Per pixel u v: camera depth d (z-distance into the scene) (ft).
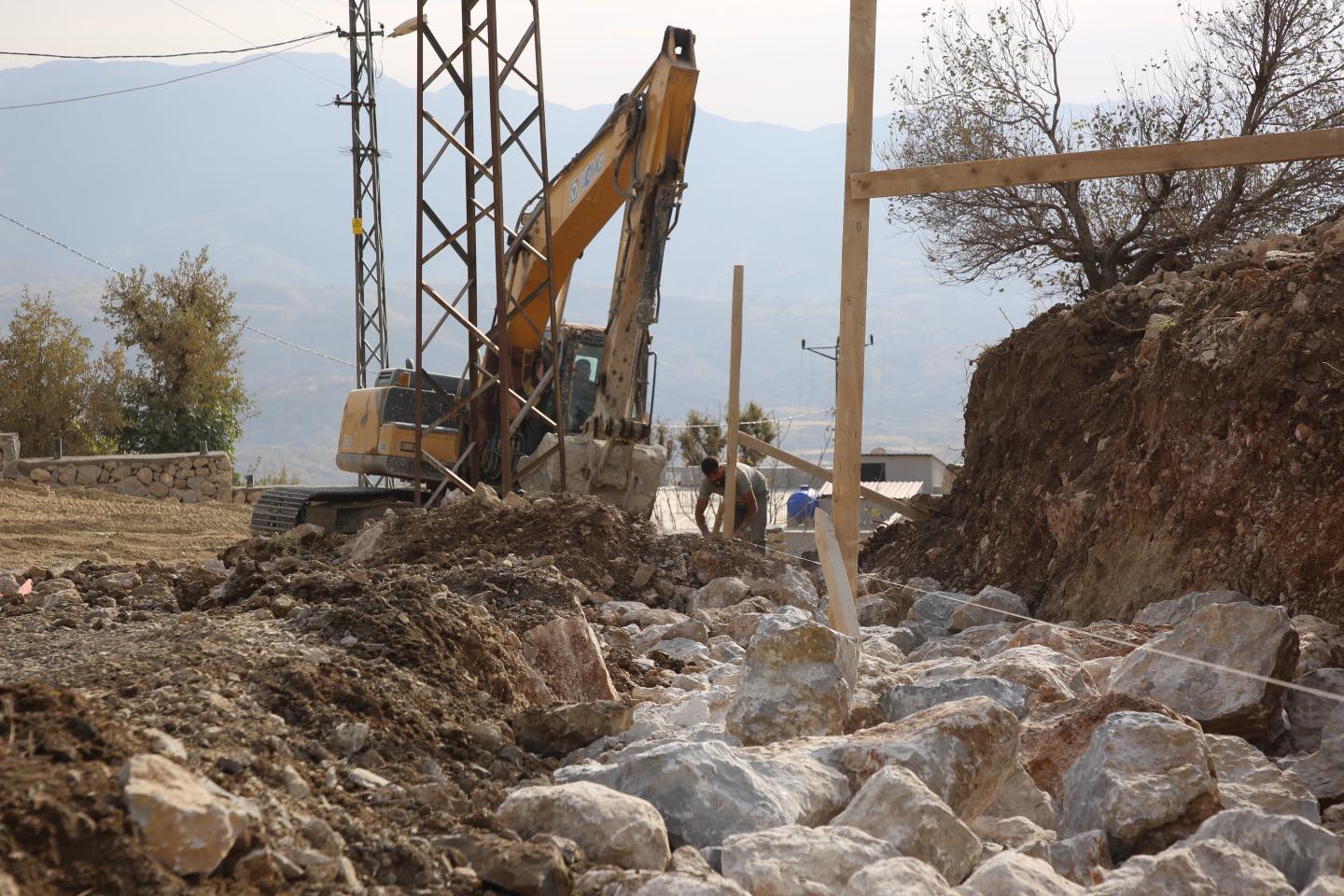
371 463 50.29
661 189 43.01
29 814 8.01
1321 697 16.31
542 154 47.32
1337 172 48.49
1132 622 24.94
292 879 8.99
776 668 15.01
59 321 113.19
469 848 10.09
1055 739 14.11
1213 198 50.44
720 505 43.73
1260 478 23.43
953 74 58.39
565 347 50.55
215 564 35.50
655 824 10.58
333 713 12.85
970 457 41.22
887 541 44.52
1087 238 54.24
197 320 117.70
